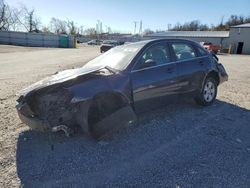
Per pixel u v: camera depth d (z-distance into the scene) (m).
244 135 4.51
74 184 3.06
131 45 5.14
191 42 5.90
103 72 4.30
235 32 51.59
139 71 4.55
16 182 3.09
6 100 6.70
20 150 3.86
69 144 4.05
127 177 3.20
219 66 6.43
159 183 3.08
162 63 5.02
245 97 7.32
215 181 3.12
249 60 26.23
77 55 26.86
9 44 54.69
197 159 3.63
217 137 4.39
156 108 4.91
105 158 3.65
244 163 3.55
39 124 3.85
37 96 3.94
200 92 5.85
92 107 3.99
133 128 4.70
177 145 4.06
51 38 58.28
